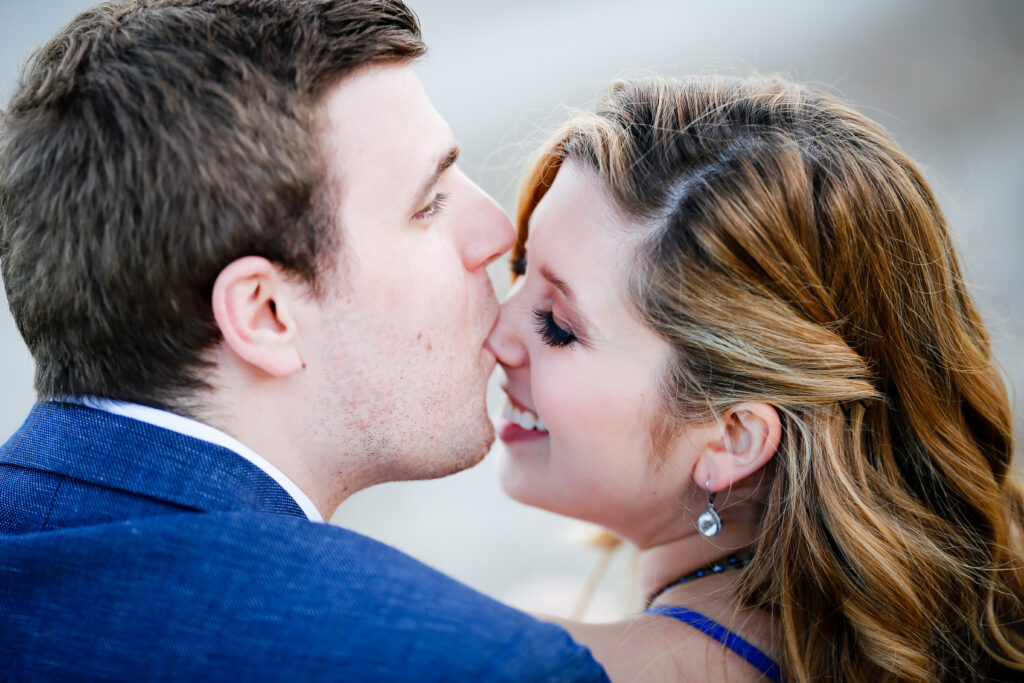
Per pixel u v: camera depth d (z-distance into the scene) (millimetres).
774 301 1782
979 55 8086
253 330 1522
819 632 1818
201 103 1439
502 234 1914
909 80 7730
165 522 1304
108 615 1234
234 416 1579
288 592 1248
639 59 8234
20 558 1281
